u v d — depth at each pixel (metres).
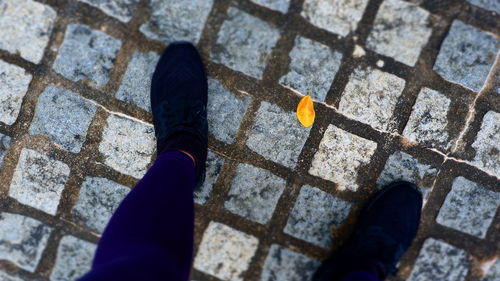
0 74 0.97
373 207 0.98
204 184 0.99
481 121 0.98
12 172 0.99
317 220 1.00
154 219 0.79
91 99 0.98
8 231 1.00
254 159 0.99
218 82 0.98
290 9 0.97
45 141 0.98
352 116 0.98
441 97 0.98
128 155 0.98
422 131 0.98
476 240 1.00
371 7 0.97
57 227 1.00
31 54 0.97
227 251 1.00
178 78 0.95
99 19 0.97
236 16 0.97
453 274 1.01
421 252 1.00
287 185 0.99
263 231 1.00
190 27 0.97
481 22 0.98
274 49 0.97
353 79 0.98
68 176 0.99
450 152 0.99
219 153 0.99
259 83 0.98
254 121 0.98
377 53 0.98
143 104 0.98
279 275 1.01
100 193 0.99
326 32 0.97
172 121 0.94
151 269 0.73
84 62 0.97
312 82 0.98
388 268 0.96
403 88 0.98
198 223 1.00
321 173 0.99
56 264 1.00
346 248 0.97
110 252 0.77
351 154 0.99
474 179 0.99
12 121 0.98
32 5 0.96
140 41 0.97
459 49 0.98
